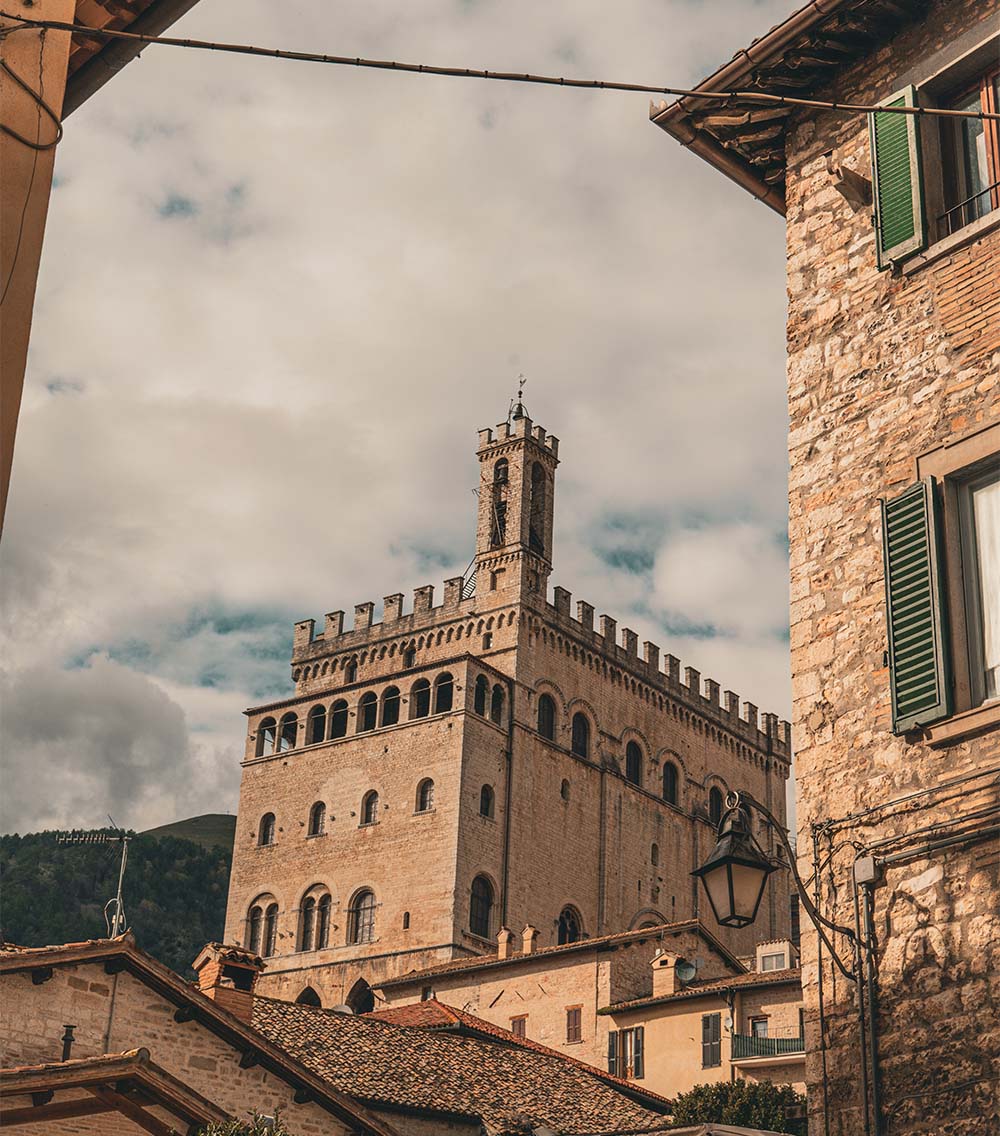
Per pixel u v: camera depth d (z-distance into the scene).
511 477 109.25
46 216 11.02
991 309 15.78
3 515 10.30
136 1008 27.02
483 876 96.88
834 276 17.70
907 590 15.26
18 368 10.58
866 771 15.32
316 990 97.62
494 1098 39.38
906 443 16.17
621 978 70.00
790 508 17.17
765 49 17.98
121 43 13.68
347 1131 28.44
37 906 154.50
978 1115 13.27
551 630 107.19
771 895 114.50
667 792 114.62
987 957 13.64
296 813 104.38
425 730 100.25
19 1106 24.08
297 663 113.75
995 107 16.67
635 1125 39.69
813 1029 14.93
